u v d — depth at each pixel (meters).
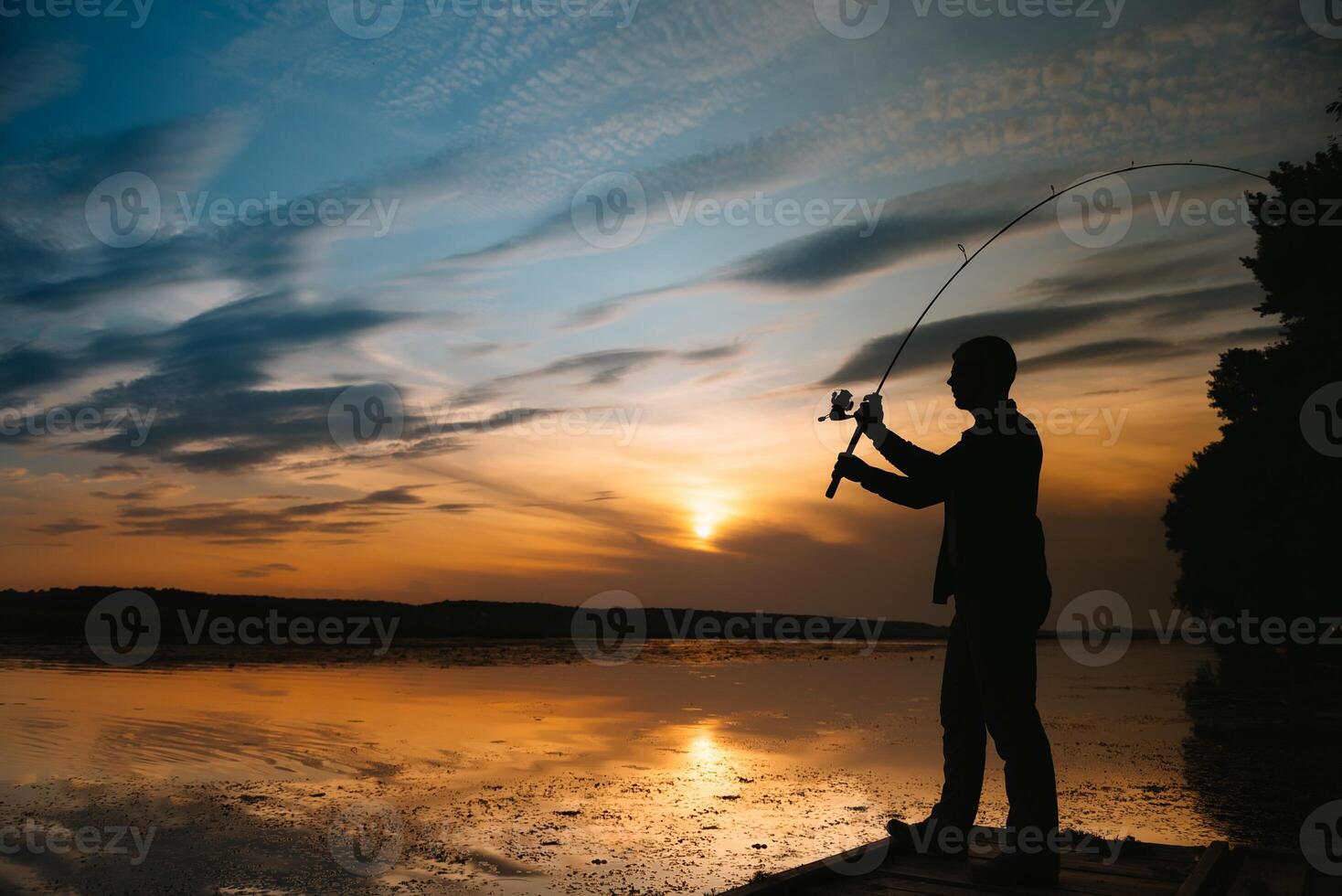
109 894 5.21
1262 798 7.71
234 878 5.51
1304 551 19.95
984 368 3.71
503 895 5.18
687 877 5.53
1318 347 18.31
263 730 11.83
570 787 8.36
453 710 14.76
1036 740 3.28
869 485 3.71
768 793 8.14
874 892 3.07
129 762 9.38
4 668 21.73
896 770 9.41
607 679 23.42
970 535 3.50
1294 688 21.27
